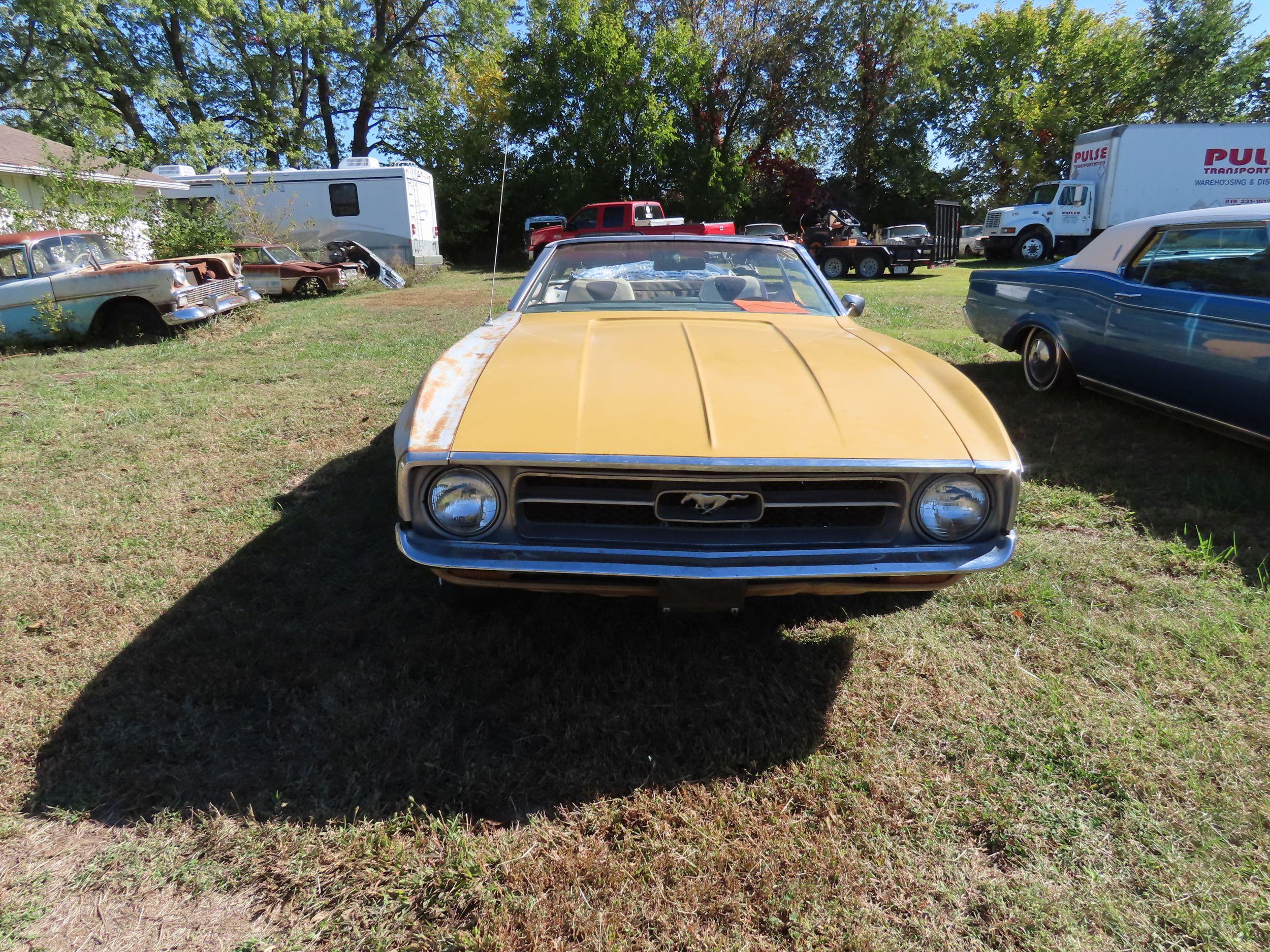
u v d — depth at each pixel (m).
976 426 2.09
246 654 2.44
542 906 1.60
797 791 1.91
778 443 1.95
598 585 2.04
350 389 6.03
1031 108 32.47
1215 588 2.81
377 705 2.19
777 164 31.61
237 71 26.59
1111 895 1.62
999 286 5.74
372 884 1.66
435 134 28.19
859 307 3.43
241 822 1.81
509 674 2.36
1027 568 2.98
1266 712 2.15
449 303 12.92
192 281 9.55
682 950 1.50
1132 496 3.64
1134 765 1.96
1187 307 3.98
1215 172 18.69
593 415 2.04
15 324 8.34
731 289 3.28
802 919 1.56
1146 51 33.03
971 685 2.30
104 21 22.77
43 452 4.57
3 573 3.04
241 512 3.61
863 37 29.45
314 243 19.05
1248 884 1.63
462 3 27.34
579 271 3.35
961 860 1.71
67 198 11.89
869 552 1.98
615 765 2.00
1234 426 3.79
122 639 2.56
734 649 2.51
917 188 32.44
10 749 2.04
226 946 1.52
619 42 25.14
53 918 1.58
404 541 2.00
